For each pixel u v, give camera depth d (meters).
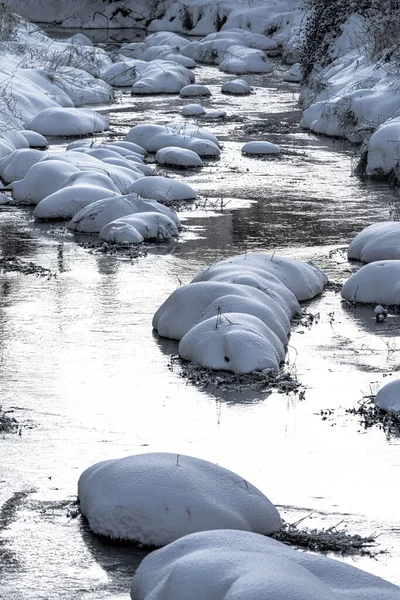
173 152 28.98
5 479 10.59
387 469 11.01
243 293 15.34
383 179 27.39
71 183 23.98
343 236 21.53
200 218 23.03
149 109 39.94
